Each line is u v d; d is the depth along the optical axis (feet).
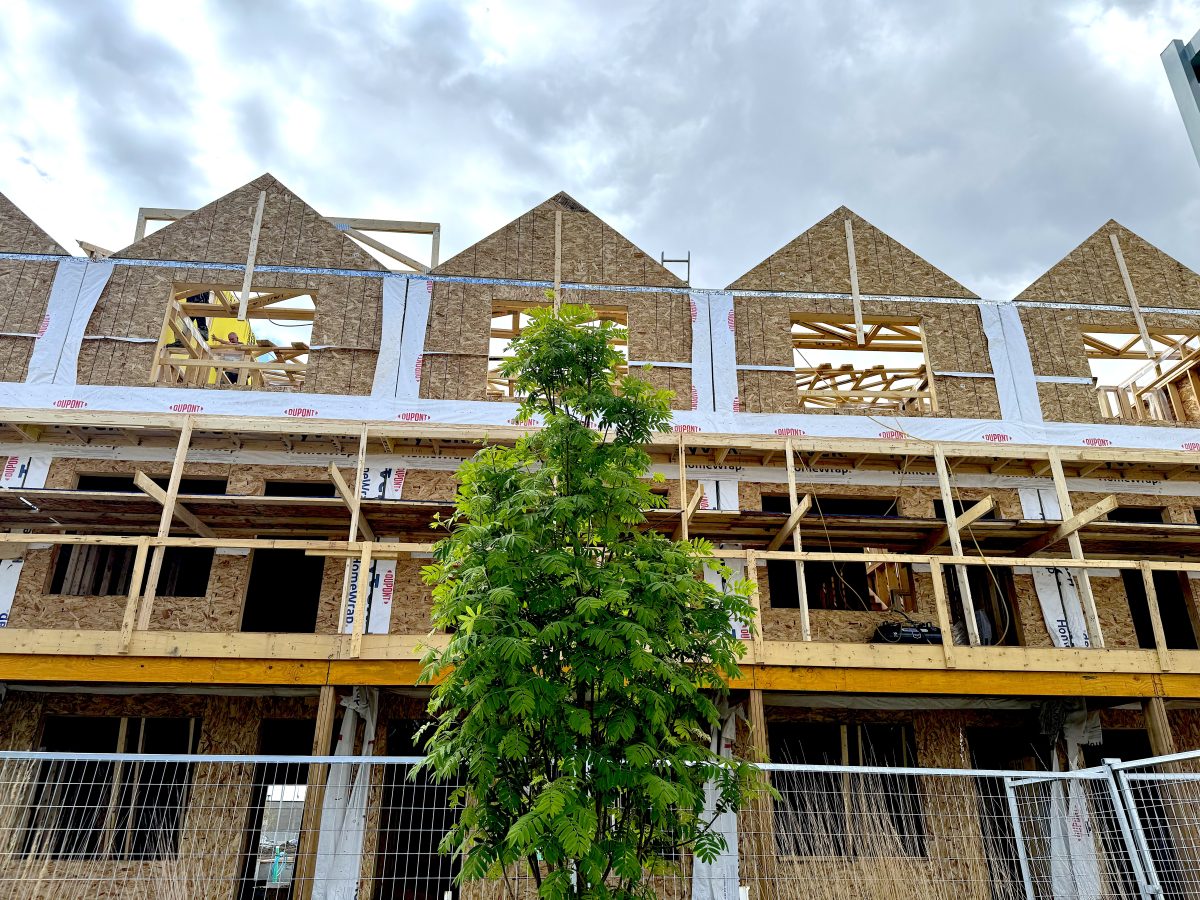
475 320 48.44
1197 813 35.96
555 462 17.72
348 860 33.94
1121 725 43.88
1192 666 34.96
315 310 47.70
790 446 42.65
